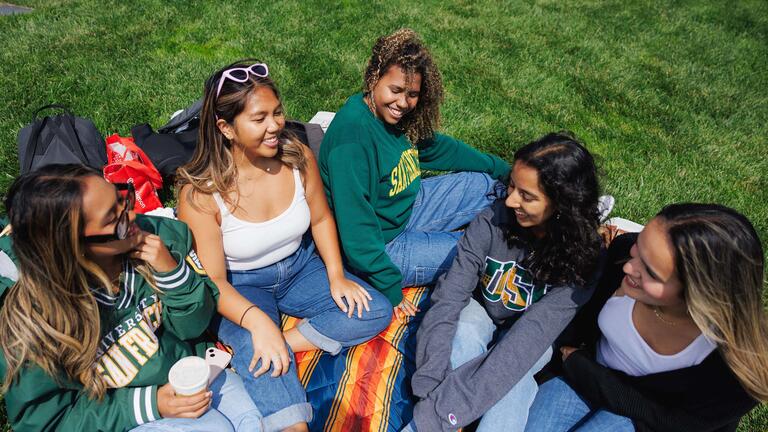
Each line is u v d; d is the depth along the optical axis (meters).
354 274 2.85
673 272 1.80
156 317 2.11
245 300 2.38
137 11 6.37
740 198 4.25
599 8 7.70
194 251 2.35
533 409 2.28
